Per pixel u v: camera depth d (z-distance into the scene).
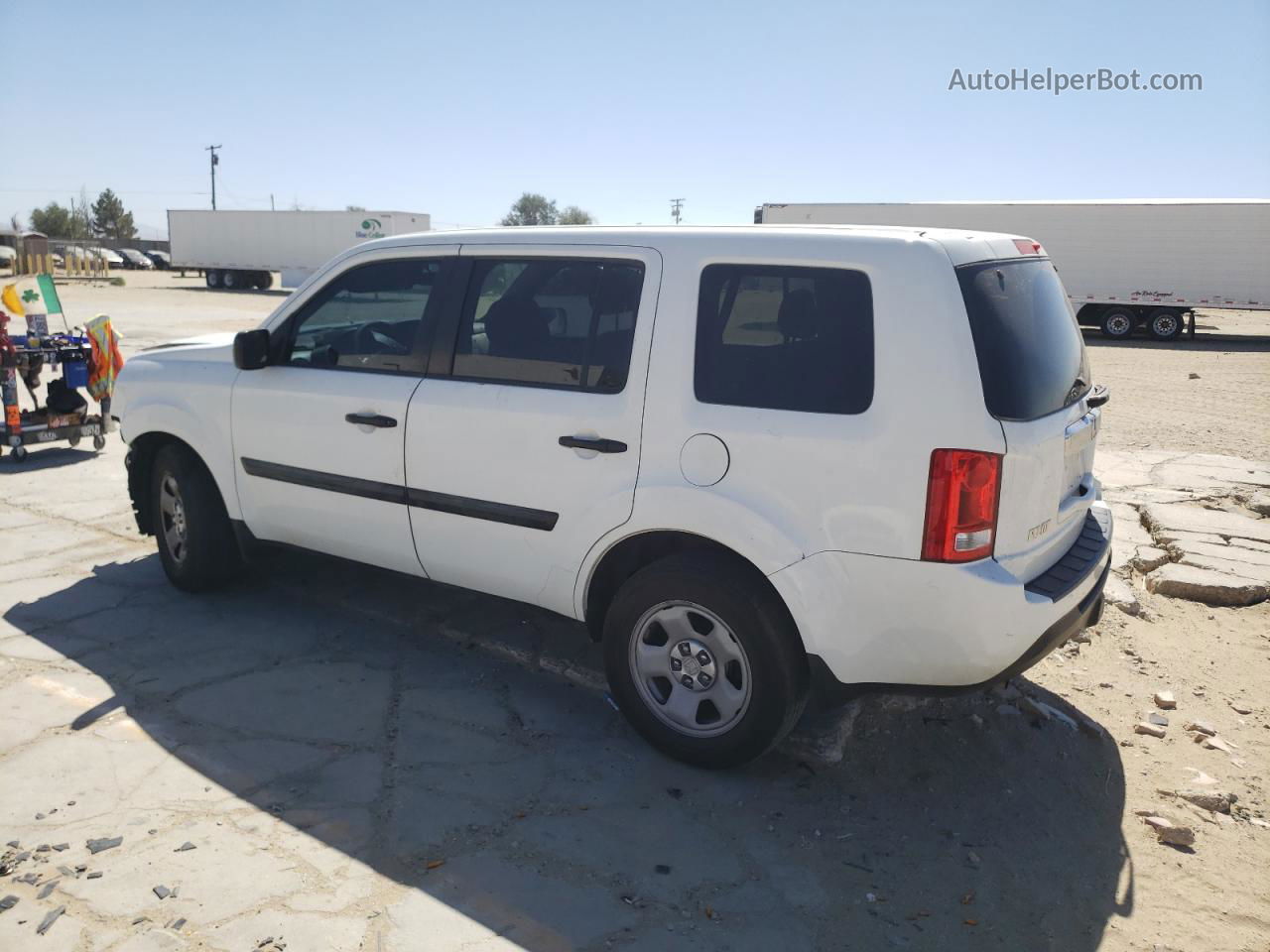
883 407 3.05
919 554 3.02
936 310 3.02
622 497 3.50
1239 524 6.83
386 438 4.13
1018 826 3.33
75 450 8.70
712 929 2.76
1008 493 3.04
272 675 4.25
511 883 2.92
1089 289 27.83
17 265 49.50
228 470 4.76
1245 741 3.98
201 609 4.96
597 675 4.33
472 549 4.00
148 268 71.56
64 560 5.66
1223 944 2.79
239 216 44.09
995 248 3.40
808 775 3.58
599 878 2.96
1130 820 3.40
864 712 4.01
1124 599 5.36
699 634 3.48
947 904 2.91
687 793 3.44
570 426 3.61
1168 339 28.02
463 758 3.63
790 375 3.23
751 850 3.13
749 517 3.23
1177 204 26.59
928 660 3.12
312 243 43.16
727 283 3.38
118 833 3.09
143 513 5.38
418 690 4.16
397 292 4.20
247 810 3.24
